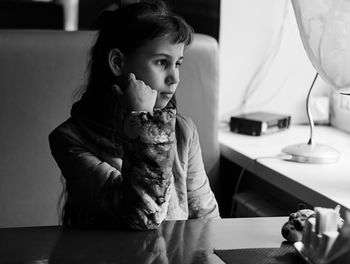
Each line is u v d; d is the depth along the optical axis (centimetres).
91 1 231
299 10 144
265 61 232
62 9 235
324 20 140
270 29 230
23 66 186
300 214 108
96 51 135
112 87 123
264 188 197
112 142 128
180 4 220
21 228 113
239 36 228
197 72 204
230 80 231
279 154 194
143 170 112
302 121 241
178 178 140
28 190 188
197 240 107
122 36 129
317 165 181
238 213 200
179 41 128
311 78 238
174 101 142
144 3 134
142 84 121
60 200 178
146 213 111
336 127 235
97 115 129
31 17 234
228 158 206
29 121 187
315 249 92
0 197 186
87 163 124
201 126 206
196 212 147
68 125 131
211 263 96
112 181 119
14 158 187
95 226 114
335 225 93
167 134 115
